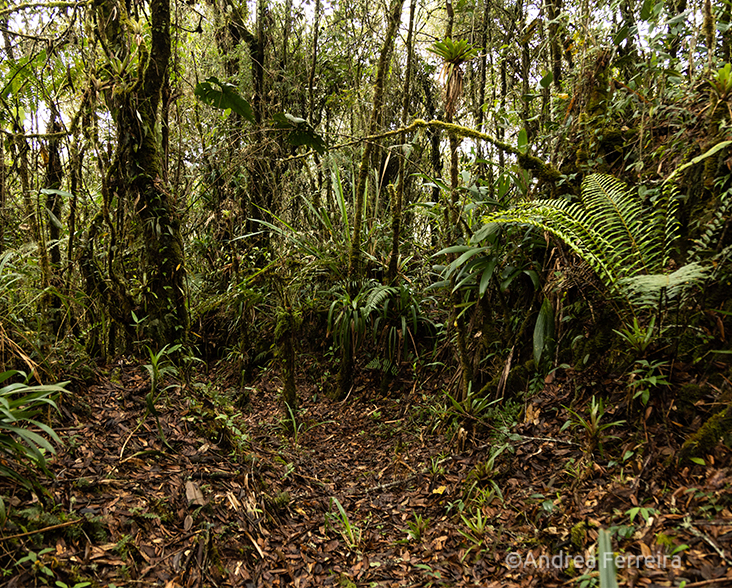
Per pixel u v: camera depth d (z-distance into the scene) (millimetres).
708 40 2602
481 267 3318
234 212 5121
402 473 2924
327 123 6129
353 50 6004
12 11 2844
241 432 2992
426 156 6195
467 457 2770
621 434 2273
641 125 2883
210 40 6109
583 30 3363
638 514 1823
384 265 4582
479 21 5863
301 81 6223
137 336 3160
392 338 4113
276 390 4332
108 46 3121
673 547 1606
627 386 2416
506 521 2139
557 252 3115
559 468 2311
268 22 5906
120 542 1730
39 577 1478
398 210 4234
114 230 3119
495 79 6230
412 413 3682
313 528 2350
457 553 2045
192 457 2418
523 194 3467
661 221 2520
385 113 5754
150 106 3150
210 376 4566
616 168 3211
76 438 2225
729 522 1620
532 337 3207
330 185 5520
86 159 3533
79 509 1808
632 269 2467
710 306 2299
